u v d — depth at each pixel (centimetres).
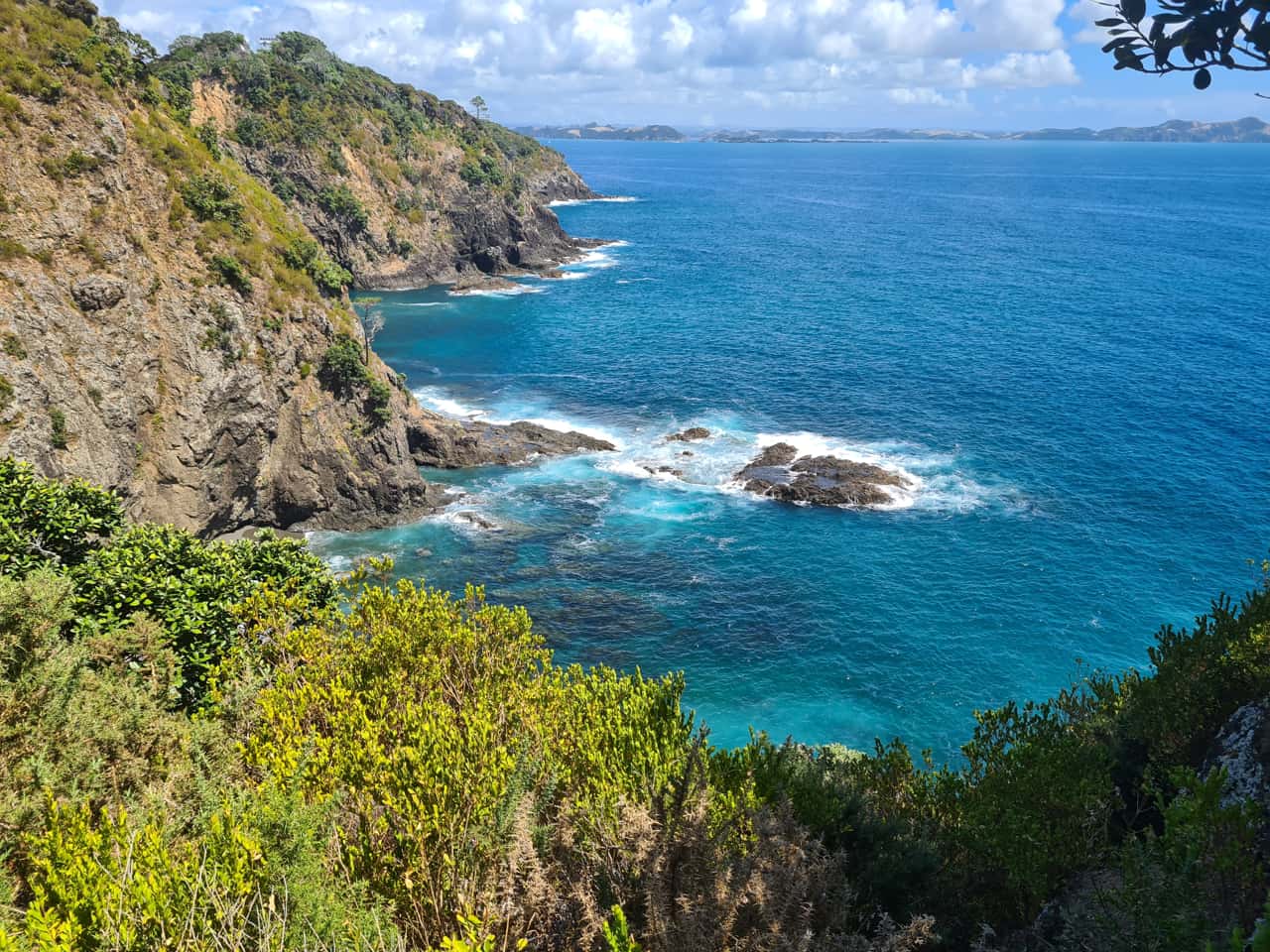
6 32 5631
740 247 19925
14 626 1841
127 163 5991
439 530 6644
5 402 4916
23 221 5325
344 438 6838
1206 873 1209
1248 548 6131
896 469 7538
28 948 1024
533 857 1269
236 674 2209
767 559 6134
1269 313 12725
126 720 1733
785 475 7394
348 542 6481
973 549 6212
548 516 6831
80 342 5425
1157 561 6000
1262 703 1811
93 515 3391
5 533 2969
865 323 12688
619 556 6194
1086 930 1380
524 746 1634
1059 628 5297
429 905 1312
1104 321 12506
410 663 2183
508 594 5703
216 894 1067
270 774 1500
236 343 6222
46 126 5566
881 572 5941
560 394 9675
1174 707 1972
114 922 1020
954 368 10388
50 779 1470
